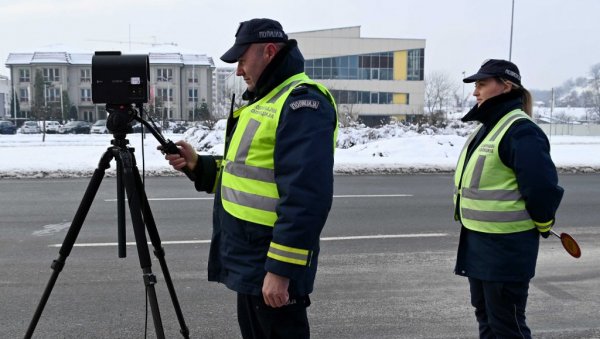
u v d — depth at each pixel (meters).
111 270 5.38
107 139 34.84
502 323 3.01
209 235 6.91
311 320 4.24
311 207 2.10
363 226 7.55
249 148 2.30
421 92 67.19
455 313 4.42
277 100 2.27
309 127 2.16
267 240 2.30
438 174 14.02
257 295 2.32
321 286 5.03
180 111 74.25
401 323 4.21
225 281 2.45
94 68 2.49
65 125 48.91
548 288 5.02
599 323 4.23
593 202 9.80
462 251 3.17
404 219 8.07
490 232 2.97
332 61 66.19
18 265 5.54
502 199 2.95
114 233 6.91
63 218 7.93
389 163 14.51
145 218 2.66
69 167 13.00
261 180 2.29
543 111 76.12
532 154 2.81
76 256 5.85
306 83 2.28
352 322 4.21
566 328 4.13
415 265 5.73
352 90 66.38
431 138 17.77
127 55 2.55
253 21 2.35
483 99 3.09
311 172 2.11
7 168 12.62
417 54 66.81
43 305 2.59
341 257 6.00
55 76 74.38
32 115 64.94
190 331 4.01
